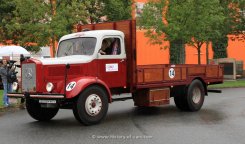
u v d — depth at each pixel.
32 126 11.24
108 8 25.36
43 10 21.56
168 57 35.62
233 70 30.91
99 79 11.44
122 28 12.55
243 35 33.12
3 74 15.09
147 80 12.66
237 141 9.05
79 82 10.87
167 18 24.09
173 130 10.38
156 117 12.60
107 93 11.53
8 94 11.75
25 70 11.40
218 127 10.76
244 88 23.77
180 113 13.47
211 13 24.58
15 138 9.61
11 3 25.20
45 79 11.11
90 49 11.86
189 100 13.74
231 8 30.48
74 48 12.29
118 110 14.31
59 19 21.41
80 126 11.09
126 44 12.43
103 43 11.95
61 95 10.62
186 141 9.08
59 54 12.66
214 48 36.66
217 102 16.45
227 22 30.36
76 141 9.18
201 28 24.05
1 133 10.25
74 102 10.99
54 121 12.09
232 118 12.26
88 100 11.05
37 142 9.13
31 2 21.47
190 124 11.27
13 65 15.61
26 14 21.77
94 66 11.65
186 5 23.52
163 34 24.42
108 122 11.69
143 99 12.98
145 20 24.25
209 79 14.75
